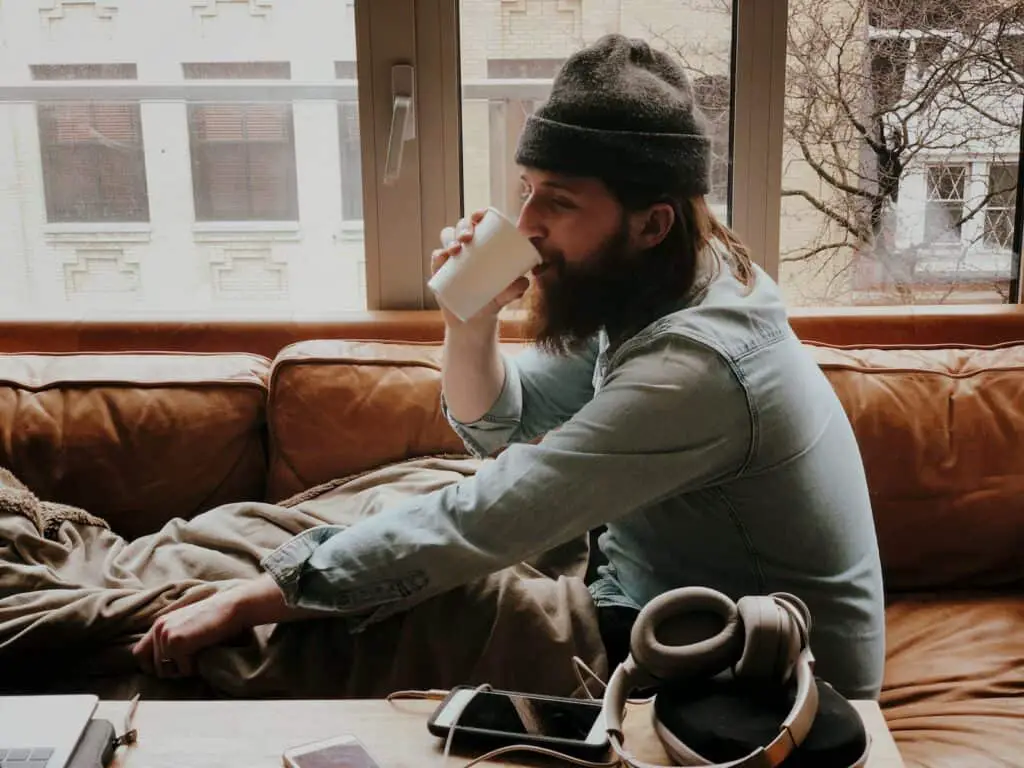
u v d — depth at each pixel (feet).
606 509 3.45
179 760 2.82
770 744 2.50
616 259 3.65
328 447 5.24
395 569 3.43
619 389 3.48
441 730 2.93
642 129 3.47
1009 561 5.21
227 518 4.66
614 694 2.81
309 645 3.64
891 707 4.36
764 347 3.61
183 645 3.50
